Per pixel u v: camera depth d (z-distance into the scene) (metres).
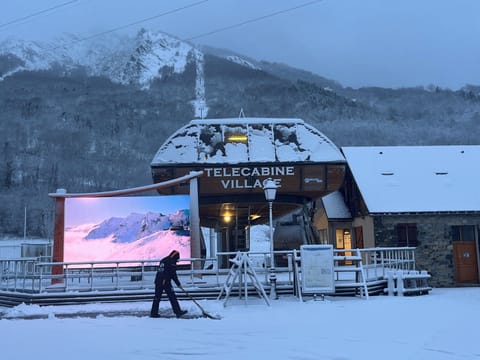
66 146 122.31
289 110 166.75
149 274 16.20
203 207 23.64
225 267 26.44
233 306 13.62
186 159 22.05
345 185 30.78
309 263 14.83
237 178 22.12
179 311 11.88
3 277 18.08
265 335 9.14
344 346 8.01
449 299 15.45
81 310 12.97
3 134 123.94
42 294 14.50
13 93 163.38
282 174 22.23
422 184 28.80
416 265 26.52
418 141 115.94
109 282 17.36
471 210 26.88
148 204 17.59
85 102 163.88
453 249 27.05
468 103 129.38
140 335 9.33
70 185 109.06
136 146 131.25
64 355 7.58
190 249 17.39
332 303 14.11
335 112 154.12
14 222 92.94
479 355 7.29
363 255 27.73
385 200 27.30
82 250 17.09
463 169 30.38
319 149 22.81
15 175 107.75
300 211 24.86
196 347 8.08
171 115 161.00
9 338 9.17
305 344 8.22
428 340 8.47
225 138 22.75
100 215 17.39
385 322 10.60
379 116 137.62
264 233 66.19
